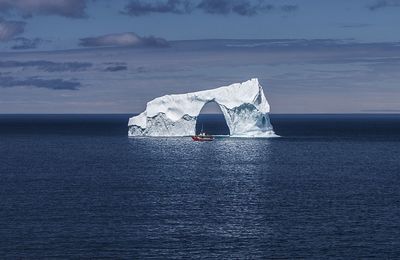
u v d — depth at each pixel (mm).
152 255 90938
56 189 149625
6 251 92438
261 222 110938
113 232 103312
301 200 133000
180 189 149000
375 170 192250
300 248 94375
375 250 93250
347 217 115000
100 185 156625
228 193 142500
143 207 124625
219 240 98625
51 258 89375
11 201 131875
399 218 114062
